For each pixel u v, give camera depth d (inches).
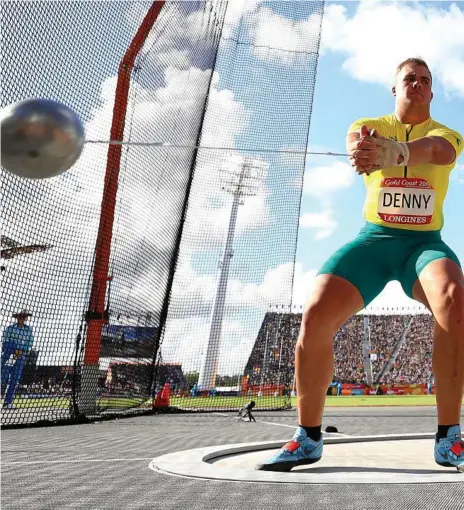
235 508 66.2
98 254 273.0
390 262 114.3
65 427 229.6
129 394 318.0
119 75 281.9
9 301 229.1
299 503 69.6
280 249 382.6
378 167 93.8
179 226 355.6
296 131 394.9
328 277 109.3
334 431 201.2
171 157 329.7
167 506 67.2
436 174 116.1
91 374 275.6
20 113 39.2
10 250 224.4
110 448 141.5
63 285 254.2
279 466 103.2
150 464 106.7
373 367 1193.4
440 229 117.8
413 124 120.1
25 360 247.6
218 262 371.2
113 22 269.1
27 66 213.9
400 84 121.1
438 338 105.3
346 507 67.0
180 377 361.7
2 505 66.9
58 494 75.2
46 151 39.4
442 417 106.3
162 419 289.4
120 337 302.2
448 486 83.6
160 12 303.4
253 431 202.5
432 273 107.2
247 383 382.9
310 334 106.2
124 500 71.0
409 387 1146.7
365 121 120.6
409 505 68.4
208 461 118.6
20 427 231.6
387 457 128.8
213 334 370.3
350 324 1222.9
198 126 363.3
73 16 240.1
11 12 203.0
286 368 396.2
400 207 114.5
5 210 210.7
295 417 319.9
